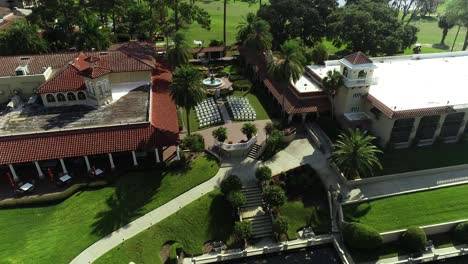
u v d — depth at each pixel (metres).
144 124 53.22
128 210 47.94
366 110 61.84
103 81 58.91
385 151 58.47
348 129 55.53
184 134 62.72
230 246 45.75
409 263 43.47
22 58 68.25
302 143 60.50
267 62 79.81
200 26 126.06
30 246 42.69
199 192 50.91
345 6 104.31
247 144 56.78
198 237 46.19
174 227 46.47
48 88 58.69
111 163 53.03
